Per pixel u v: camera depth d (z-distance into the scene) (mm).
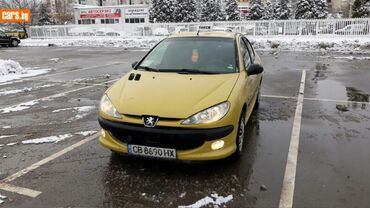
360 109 6125
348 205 2979
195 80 3949
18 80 10305
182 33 5289
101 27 30672
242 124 3998
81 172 3719
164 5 45188
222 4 55031
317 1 38844
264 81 9055
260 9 44969
